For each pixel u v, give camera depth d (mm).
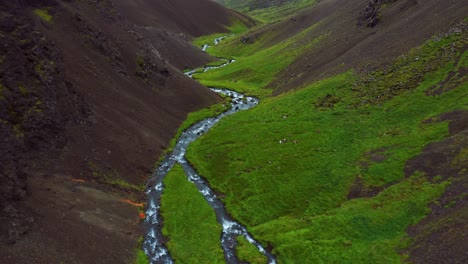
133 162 69500
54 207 47312
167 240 53031
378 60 93625
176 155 79500
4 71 56625
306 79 112250
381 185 58406
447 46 82438
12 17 64188
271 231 54562
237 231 56188
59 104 63125
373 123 74812
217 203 63312
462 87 72250
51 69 65625
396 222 50500
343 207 55844
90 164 60781
